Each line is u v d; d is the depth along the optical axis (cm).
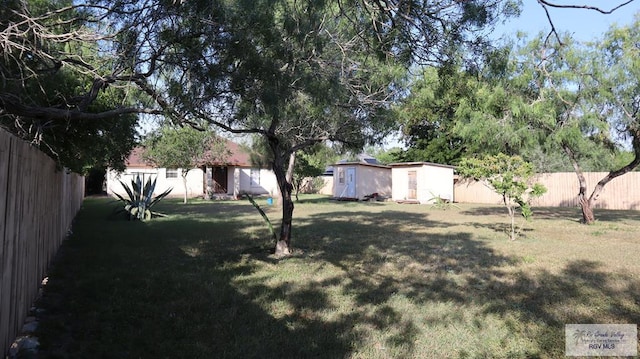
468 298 521
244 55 457
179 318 439
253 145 1598
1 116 526
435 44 402
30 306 443
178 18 433
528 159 1862
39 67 524
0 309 304
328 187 3734
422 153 3069
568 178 2295
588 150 1357
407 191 2633
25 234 402
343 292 545
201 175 3184
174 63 461
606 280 609
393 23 388
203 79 462
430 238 1038
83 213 1603
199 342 379
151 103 550
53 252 698
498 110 1262
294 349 367
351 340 388
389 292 548
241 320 438
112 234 1041
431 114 2852
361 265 712
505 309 479
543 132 1233
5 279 319
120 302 488
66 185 953
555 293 542
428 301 509
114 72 470
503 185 1006
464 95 697
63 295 512
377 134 824
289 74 499
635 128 1185
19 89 477
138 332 399
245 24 450
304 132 827
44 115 455
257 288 559
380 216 1645
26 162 400
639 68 1109
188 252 819
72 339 379
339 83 580
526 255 804
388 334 405
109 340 378
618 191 2116
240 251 836
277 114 514
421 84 609
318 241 983
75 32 429
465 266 707
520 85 1155
